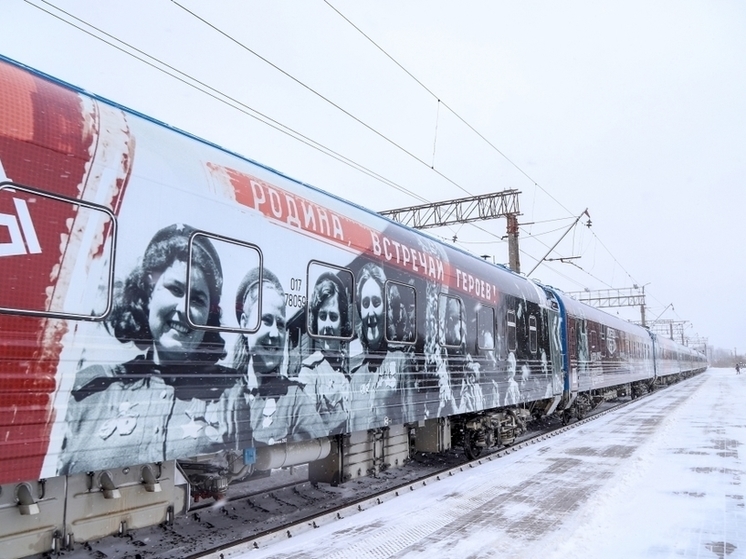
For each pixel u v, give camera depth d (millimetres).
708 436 11984
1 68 3541
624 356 21938
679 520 5777
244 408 4734
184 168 4473
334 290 6023
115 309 3754
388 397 6805
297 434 5332
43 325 3336
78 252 3578
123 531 4152
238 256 4816
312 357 5605
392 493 7012
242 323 4785
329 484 7344
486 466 8914
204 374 4379
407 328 7316
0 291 3150
